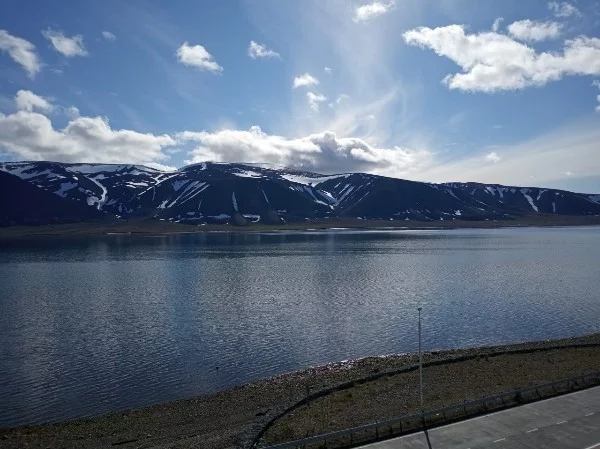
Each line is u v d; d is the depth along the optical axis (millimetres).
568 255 147750
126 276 109062
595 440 27891
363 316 69188
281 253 162000
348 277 106188
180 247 188625
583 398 33969
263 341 57219
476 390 37406
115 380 44938
